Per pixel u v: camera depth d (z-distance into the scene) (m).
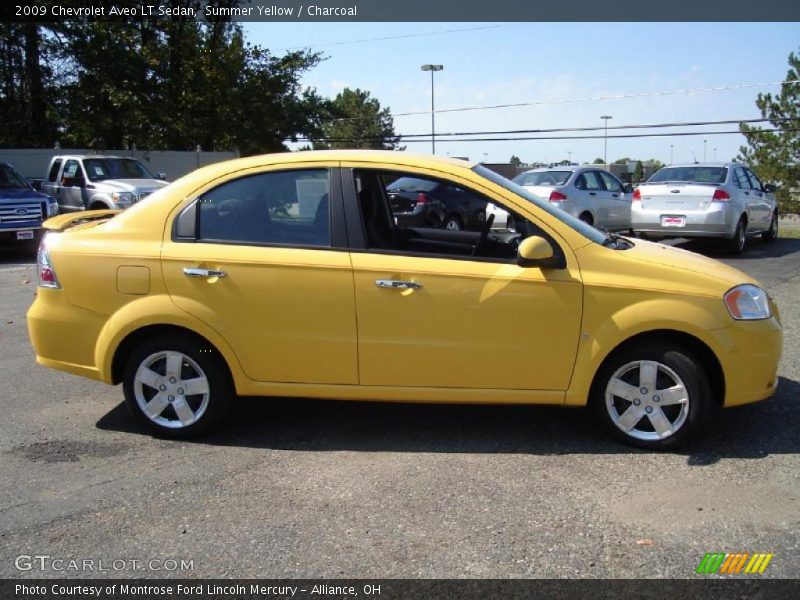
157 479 3.95
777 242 15.30
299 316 4.25
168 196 4.48
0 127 28.14
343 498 3.71
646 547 3.21
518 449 4.31
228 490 3.81
